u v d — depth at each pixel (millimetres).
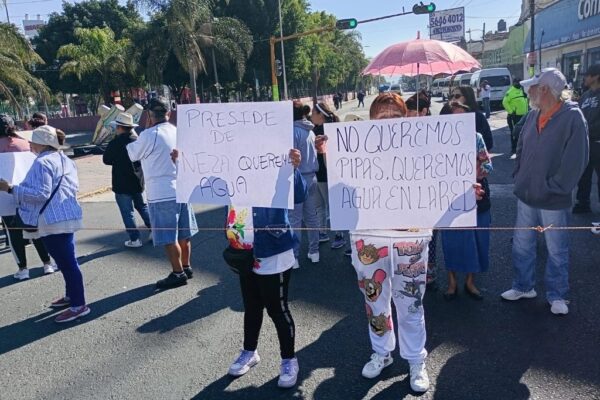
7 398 3215
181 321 4176
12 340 4035
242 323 4074
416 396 2953
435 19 47750
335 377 3199
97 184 11820
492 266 4922
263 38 36906
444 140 2844
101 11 47875
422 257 2939
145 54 29375
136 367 3490
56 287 5230
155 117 4789
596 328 3578
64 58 43125
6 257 6465
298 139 5129
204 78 36219
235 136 3014
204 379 3279
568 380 3008
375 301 3066
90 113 50438
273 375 3271
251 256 3043
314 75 50438
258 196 3006
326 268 5250
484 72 26594
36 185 4027
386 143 2891
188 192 3100
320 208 6039
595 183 8266
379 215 2949
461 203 2881
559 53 24938
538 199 3711
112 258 6094
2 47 21219
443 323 3836
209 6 29922
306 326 3920
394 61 4250
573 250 5160
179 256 4938
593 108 5953
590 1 19625
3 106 31453
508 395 2908
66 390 3266
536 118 3760
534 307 3988
